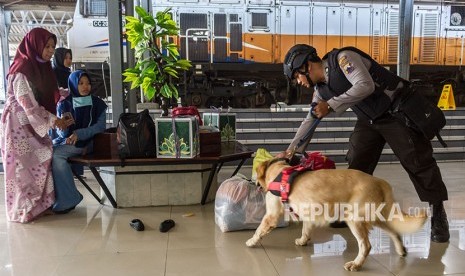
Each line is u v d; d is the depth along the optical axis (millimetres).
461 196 3434
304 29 7012
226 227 2475
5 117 2680
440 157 5527
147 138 2795
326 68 2146
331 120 5645
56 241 2350
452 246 2236
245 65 6832
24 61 2699
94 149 3072
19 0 9281
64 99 3070
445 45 7359
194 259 2066
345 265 1934
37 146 2760
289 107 6543
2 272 1921
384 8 7184
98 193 3605
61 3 10062
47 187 2811
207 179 3242
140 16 3363
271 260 2053
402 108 2193
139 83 3447
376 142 2488
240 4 6832
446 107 6559
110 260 2061
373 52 7227
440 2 7285
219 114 3686
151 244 2287
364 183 1875
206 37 6785
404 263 2002
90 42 6504
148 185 3102
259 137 5539
